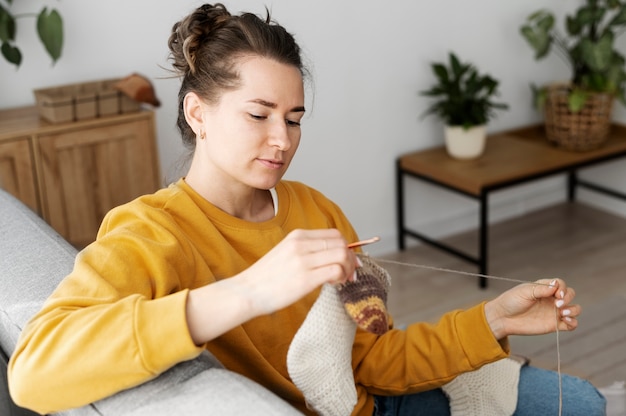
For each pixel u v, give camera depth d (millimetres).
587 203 3879
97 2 2621
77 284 1022
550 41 3281
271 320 1228
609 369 2066
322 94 3064
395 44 3182
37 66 2604
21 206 1482
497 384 1399
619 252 3369
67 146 2445
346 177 3234
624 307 2475
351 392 1114
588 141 3266
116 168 2547
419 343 1352
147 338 910
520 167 3125
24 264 1244
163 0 2721
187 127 1297
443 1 3258
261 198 1309
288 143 1150
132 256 1064
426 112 3332
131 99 2523
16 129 2371
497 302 1323
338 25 3020
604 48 3195
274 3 2852
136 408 926
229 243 1230
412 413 1410
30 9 2547
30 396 935
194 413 900
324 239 941
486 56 3471
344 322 1075
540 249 3434
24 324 1081
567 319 1285
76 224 2527
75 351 916
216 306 923
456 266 3275
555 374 1452
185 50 1176
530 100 3680
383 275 1147
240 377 969
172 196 1197
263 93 1128
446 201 3564
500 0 3430
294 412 891
